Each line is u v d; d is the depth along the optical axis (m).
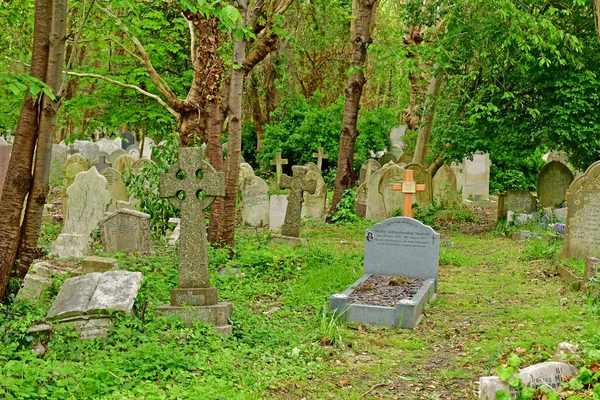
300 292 11.23
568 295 11.24
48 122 8.61
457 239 18.67
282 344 8.46
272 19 16.02
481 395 5.27
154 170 15.59
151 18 19.67
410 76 30.34
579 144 18.84
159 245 14.45
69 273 11.09
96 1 10.77
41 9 8.48
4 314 8.09
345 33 36.09
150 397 6.20
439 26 22.88
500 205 21.62
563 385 5.31
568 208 13.66
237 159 14.16
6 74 7.43
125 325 7.83
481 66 20.34
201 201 8.80
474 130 20.47
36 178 8.68
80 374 6.55
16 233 8.58
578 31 19.55
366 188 22.20
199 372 7.10
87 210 15.17
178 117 15.91
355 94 22.20
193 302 8.70
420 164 22.14
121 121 21.80
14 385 5.90
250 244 14.91
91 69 20.78
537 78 19.08
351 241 17.81
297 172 15.91
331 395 6.89
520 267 14.10
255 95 35.66
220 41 14.95
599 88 18.77
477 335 9.13
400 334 9.27
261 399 6.54
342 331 9.21
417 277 11.80
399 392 7.02
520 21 17.67
